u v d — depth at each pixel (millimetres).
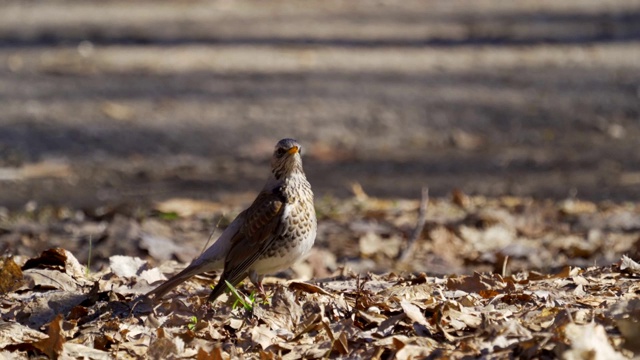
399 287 8281
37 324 7777
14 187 16312
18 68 22562
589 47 24547
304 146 18734
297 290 8242
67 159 17969
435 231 11984
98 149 18484
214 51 24016
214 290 8008
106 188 16219
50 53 23672
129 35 25250
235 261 8352
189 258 10953
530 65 23188
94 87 21500
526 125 19859
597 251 10961
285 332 7445
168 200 15023
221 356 6816
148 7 28359
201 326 7535
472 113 20344
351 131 19453
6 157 18000
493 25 26688
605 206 14109
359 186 15789
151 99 20859
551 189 15820
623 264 8633
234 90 21422
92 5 28469
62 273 8617
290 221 8469
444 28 26406
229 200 15125
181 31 25688
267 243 8398
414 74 22562
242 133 19281
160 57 23438
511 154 18297
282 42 24797
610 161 17688
